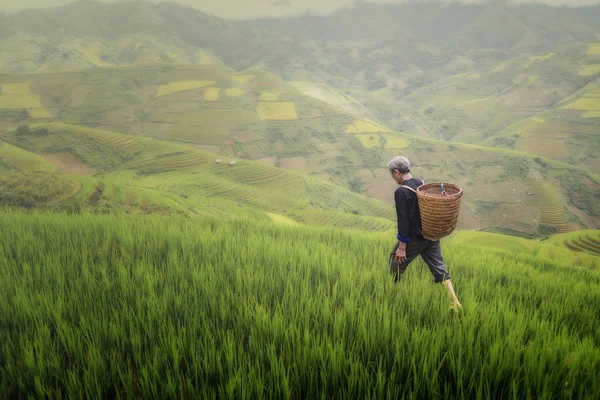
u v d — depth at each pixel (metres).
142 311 3.41
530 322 3.47
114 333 2.98
